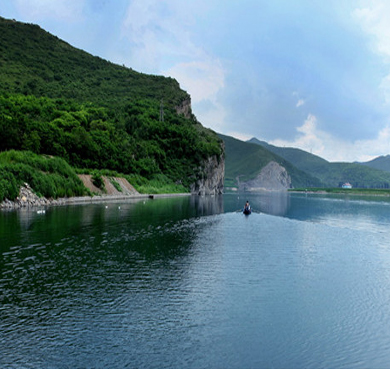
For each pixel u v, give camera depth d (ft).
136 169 446.60
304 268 77.41
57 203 219.41
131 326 45.80
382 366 37.83
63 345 40.47
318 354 40.09
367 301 57.16
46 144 294.25
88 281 63.52
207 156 614.34
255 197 520.42
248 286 63.52
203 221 162.20
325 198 526.57
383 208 293.84
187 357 38.60
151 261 79.41
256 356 39.24
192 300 55.72
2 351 38.83
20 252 84.23
